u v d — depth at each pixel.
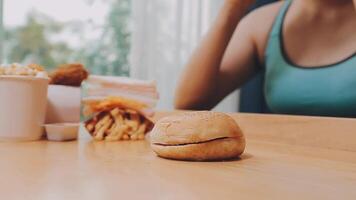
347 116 0.93
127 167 0.38
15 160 0.41
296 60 1.06
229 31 1.05
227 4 1.04
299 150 0.52
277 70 1.09
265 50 1.19
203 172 0.37
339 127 0.53
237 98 1.52
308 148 0.54
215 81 1.07
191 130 0.42
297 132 0.57
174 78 1.54
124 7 1.61
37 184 0.31
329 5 1.00
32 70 0.57
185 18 1.58
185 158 0.42
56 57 1.59
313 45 1.04
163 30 1.54
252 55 1.25
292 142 0.58
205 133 0.42
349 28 0.98
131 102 0.61
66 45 1.60
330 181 0.34
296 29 1.08
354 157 0.47
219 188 0.31
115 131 0.59
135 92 0.63
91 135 0.61
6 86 0.54
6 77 0.54
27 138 0.56
